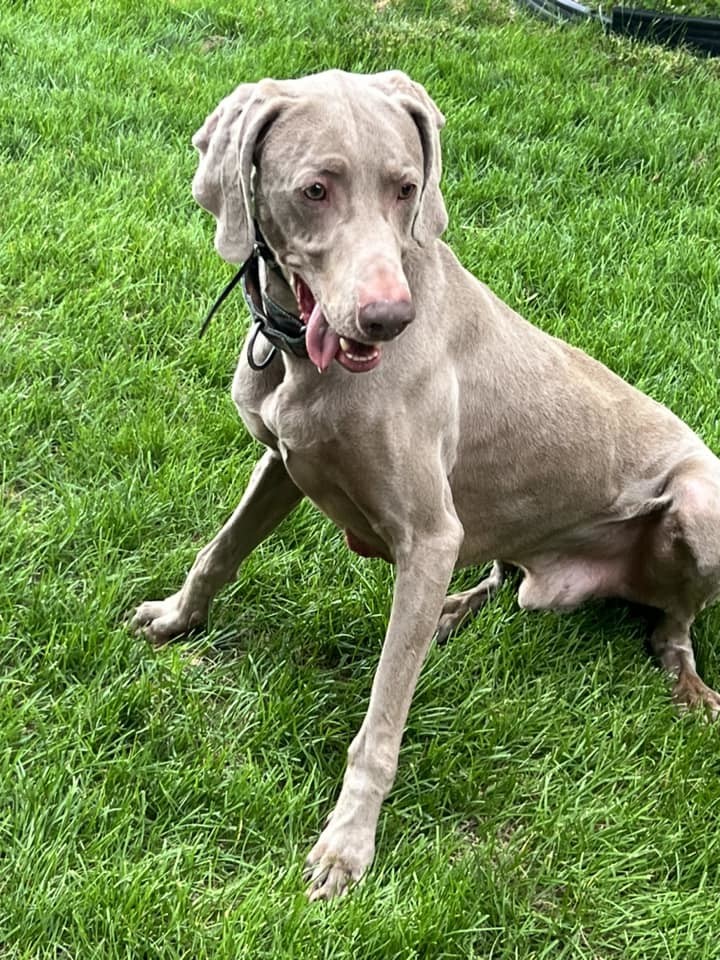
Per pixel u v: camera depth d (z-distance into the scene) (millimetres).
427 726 1539
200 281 2166
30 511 1729
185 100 2762
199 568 1577
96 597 1592
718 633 1764
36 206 2285
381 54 3084
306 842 1395
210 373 1979
